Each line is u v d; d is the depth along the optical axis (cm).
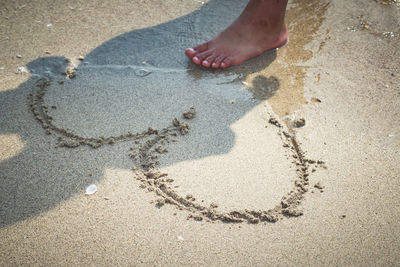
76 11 112
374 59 100
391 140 84
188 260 69
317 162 80
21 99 90
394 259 69
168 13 113
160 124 86
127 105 90
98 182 77
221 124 86
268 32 100
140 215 73
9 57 99
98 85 94
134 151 81
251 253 70
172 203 75
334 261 69
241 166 80
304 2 116
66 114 88
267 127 86
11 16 110
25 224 72
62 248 70
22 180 77
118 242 70
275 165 80
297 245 70
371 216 73
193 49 99
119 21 110
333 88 94
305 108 90
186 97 92
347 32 107
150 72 97
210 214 74
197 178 78
